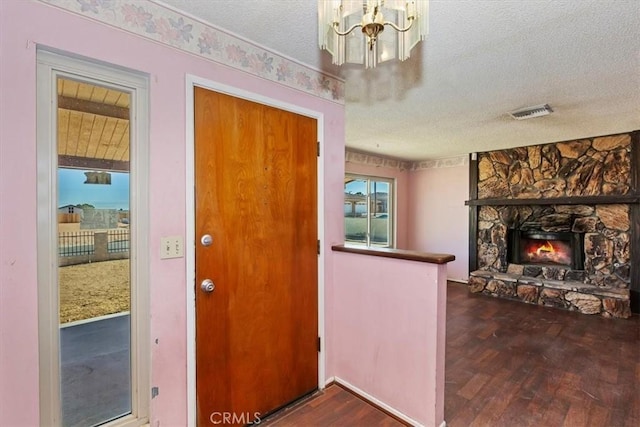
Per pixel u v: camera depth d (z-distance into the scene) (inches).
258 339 78.4
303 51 79.6
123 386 61.8
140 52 59.7
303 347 87.9
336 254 94.3
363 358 87.1
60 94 54.1
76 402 57.1
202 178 68.3
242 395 75.6
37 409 51.4
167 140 63.4
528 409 81.7
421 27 47.9
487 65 85.7
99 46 55.3
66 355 55.9
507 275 190.5
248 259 76.2
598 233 167.2
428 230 242.5
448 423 76.4
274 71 80.2
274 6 62.0
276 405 81.9
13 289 48.9
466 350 116.8
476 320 148.7
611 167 161.2
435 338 71.9
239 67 73.5
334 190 95.7
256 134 77.0
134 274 62.1
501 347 119.3
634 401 84.7
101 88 58.2
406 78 94.4
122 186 60.7
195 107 66.9
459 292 198.8
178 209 65.1
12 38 47.9
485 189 206.5
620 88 100.3
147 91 61.9
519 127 146.8
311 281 89.7
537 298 174.1
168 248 63.9
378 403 83.1
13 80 48.2
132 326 62.2
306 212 88.4
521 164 191.5
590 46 75.4
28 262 50.2
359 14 60.0
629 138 156.1
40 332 52.7
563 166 176.2
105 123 58.7
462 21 65.9
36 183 50.8
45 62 52.0
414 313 75.6
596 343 122.3
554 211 181.5
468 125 143.3
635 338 126.9
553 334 131.6
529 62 83.9
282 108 82.2
